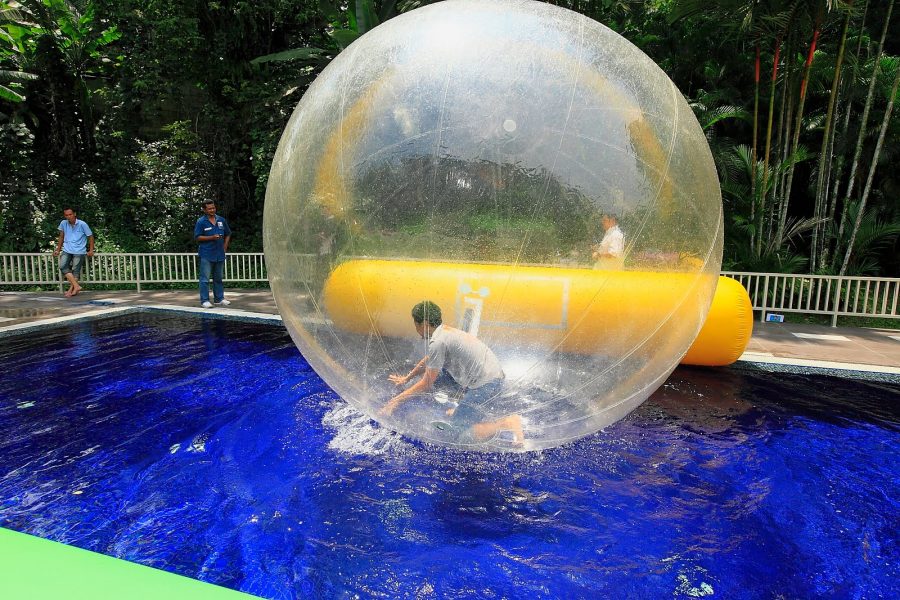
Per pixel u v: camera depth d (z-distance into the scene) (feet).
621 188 7.49
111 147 47.78
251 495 8.96
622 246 7.52
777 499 9.11
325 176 8.05
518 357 7.78
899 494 9.36
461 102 7.57
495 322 7.70
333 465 9.96
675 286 7.91
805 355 17.85
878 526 8.39
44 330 21.27
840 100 36.78
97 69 49.80
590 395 8.09
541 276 7.51
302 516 8.35
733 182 37.52
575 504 8.80
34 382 14.85
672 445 11.12
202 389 14.26
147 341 19.60
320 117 8.34
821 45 34.78
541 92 7.54
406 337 7.98
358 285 7.97
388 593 6.72
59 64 47.24
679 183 7.93
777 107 40.24
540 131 7.43
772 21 29.63
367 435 11.22
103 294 30.68
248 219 49.34
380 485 9.27
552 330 7.63
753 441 11.41
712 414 12.92
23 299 28.27
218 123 47.91
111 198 47.47
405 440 10.95
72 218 29.94
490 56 7.72
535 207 7.45
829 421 12.60
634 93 7.93
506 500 8.86
